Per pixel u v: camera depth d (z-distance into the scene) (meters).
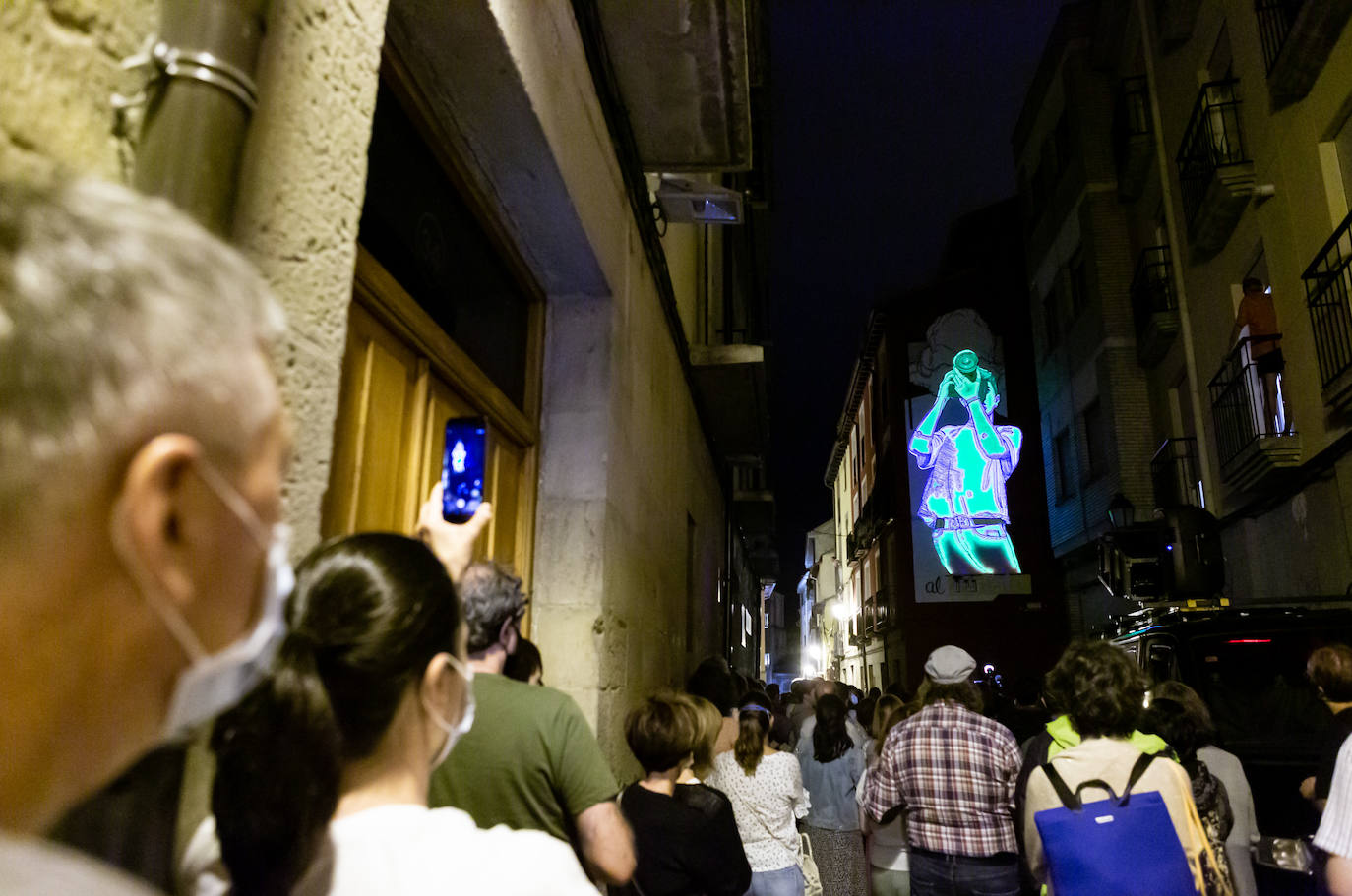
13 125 0.91
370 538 0.99
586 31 3.40
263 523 0.47
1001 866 3.38
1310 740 4.75
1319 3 7.70
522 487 3.59
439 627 0.96
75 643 0.39
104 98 1.04
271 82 1.30
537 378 3.77
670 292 5.66
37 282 0.37
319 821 0.82
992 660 17.80
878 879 4.05
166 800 0.85
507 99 2.63
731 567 12.52
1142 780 2.36
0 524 0.36
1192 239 11.46
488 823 1.82
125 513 0.39
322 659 0.87
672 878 2.54
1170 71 12.45
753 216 12.64
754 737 3.97
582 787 1.85
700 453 8.38
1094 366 15.23
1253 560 10.02
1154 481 13.07
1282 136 8.95
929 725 3.62
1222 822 3.11
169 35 1.07
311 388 1.39
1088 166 15.50
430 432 2.63
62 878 0.33
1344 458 7.80
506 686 1.94
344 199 1.53
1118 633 7.12
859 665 30.34
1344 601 6.59
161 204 0.47
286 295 1.33
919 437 19.59
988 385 19.38
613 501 3.83
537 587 3.60
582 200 3.32
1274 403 8.97
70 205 0.41
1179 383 12.90
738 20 3.49
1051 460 18.06
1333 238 7.63
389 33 2.35
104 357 0.37
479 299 3.18
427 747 0.96
